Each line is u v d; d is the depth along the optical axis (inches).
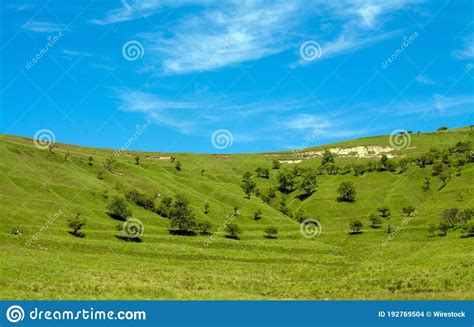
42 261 3203.7
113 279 2714.1
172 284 2694.4
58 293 2148.1
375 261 4089.6
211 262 4040.4
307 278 3297.2
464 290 2369.6
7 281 2322.8
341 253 4734.3
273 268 3855.8
